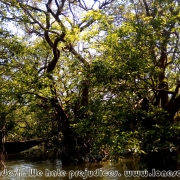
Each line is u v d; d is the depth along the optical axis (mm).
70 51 24594
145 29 17438
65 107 26141
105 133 17562
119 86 18203
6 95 22078
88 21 22719
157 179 16906
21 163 25500
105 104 19219
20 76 22219
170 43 18531
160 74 19188
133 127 18375
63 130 25938
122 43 17484
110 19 22266
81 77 20984
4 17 21484
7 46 21734
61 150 25672
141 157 19812
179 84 18938
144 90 18562
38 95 23344
